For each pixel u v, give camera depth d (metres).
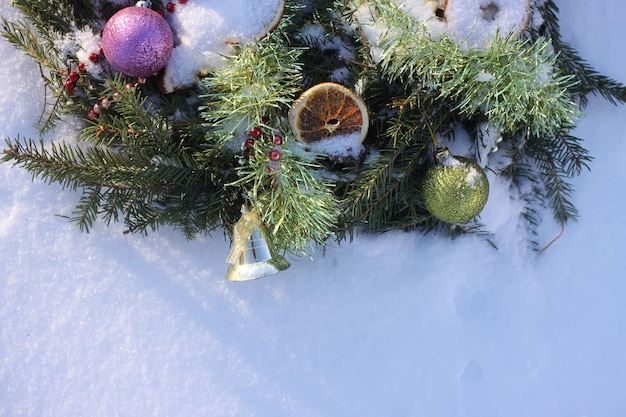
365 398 0.84
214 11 0.74
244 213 0.75
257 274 0.75
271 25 0.75
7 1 0.82
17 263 0.83
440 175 0.75
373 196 0.79
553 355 0.87
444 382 0.85
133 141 0.74
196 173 0.77
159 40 0.71
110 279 0.84
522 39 0.79
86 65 0.76
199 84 0.76
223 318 0.84
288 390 0.84
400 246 0.86
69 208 0.84
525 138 0.82
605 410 0.86
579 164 0.83
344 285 0.85
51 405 0.83
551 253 0.87
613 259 0.87
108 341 0.83
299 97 0.73
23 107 0.83
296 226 0.76
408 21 0.72
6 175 0.83
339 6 0.76
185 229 0.80
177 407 0.83
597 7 0.86
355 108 0.74
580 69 0.83
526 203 0.87
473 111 0.75
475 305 0.86
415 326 0.86
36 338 0.83
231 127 0.75
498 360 0.86
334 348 0.85
